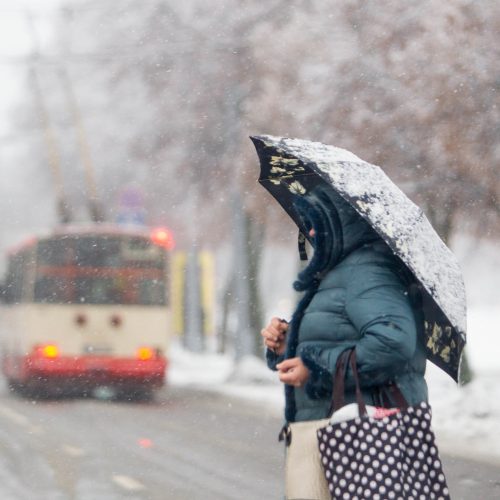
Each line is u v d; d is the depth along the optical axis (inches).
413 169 1946.4
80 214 4532.5
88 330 2206.0
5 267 2613.2
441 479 419.2
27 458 1221.1
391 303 425.7
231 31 3511.3
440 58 1886.1
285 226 2903.5
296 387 445.7
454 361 463.8
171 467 1156.5
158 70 3892.7
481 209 1985.7
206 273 4190.5
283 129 2497.5
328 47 2201.0
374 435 413.1
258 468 1154.0
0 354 2716.5
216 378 3009.4
